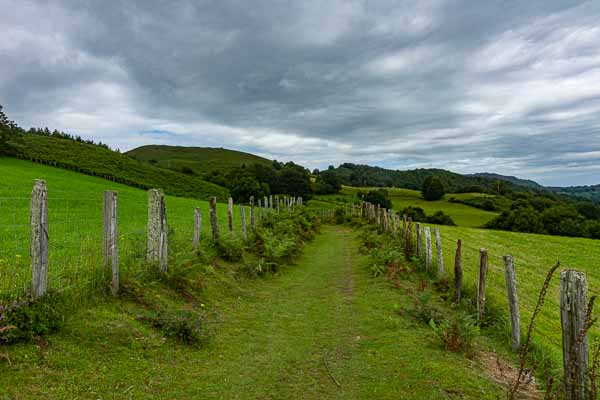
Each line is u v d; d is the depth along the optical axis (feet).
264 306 33.91
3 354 16.22
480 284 29.86
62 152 274.36
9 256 30.60
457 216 274.16
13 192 102.37
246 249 51.55
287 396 17.74
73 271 25.21
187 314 24.31
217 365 20.88
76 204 81.82
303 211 119.65
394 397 17.54
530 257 90.68
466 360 21.93
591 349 30.09
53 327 19.10
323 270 51.83
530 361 23.03
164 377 18.60
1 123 252.01
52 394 15.23
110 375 17.56
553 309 44.65
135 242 36.40
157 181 263.08
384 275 44.11
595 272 79.46
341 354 23.08
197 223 40.63
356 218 129.90
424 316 28.76
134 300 25.49
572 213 209.26
